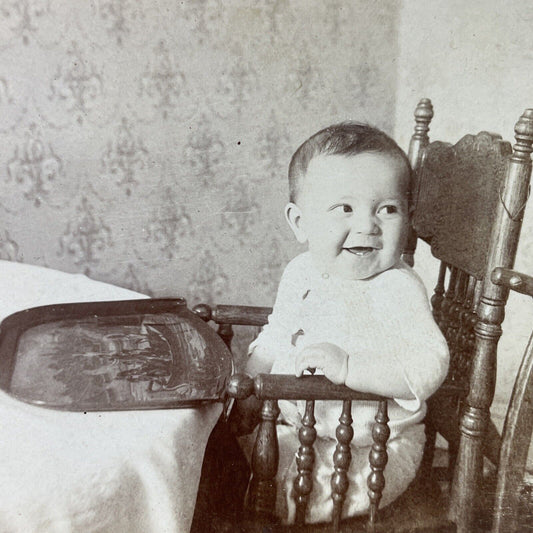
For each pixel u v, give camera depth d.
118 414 0.66
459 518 0.83
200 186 1.26
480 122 1.13
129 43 1.17
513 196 0.77
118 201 1.25
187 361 0.79
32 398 0.66
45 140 1.20
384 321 0.85
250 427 0.90
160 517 0.61
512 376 1.17
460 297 0.98
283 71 1.21
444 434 0.97
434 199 0.96
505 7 1.07
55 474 0.56
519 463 0.84
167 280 1.31
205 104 1.22
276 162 1.26
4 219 1.24
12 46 1.15
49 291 1.04
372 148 0.84
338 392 0.73
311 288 0.94
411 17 1.15
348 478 0.79
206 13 1.17
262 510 0.76
